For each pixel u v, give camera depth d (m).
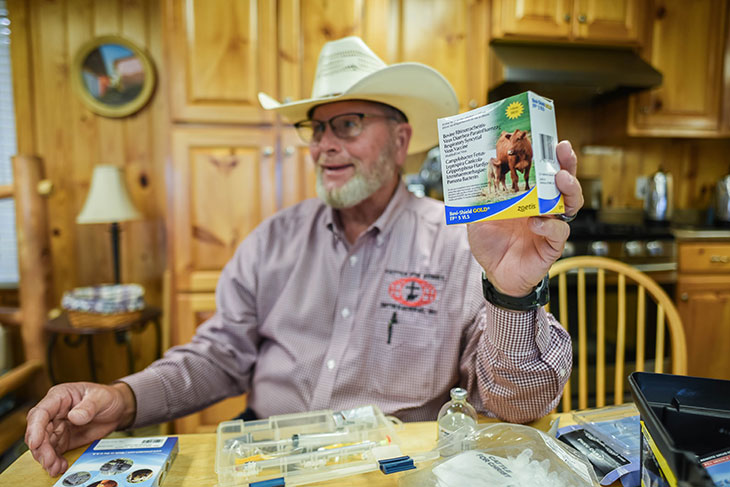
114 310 1.81
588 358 2.00
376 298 0.94
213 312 1.88
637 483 0.57
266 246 1.07
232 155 1.88
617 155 2.71
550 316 0.76
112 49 2.23
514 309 0.64
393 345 0.91
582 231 2.14
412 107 1.08
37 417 0.62
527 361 0.67
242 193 1.89
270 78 1.87
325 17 1.88
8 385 1.40
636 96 2.37
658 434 0.44
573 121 2.68
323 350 0.96
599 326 1.10
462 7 2.06
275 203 1.90
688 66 2.36
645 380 0.54
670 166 2.74
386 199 1.05
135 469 0.57
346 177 0.99
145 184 2.33
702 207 2.77
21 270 1.88
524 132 0.52
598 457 0.60
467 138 0.56
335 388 0.92
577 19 2.15
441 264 0.94
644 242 2.11
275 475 0.58
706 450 0.51
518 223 0.61
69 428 0.67
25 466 0.62
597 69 2.12
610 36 2.19
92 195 1.96
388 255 0.97
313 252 1.04
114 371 2.37
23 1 2.20
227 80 1.85
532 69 2.06
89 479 0.55
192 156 1.86
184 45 1.82
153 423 0.83
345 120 0.99
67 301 1.83
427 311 0.91
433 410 0.91
